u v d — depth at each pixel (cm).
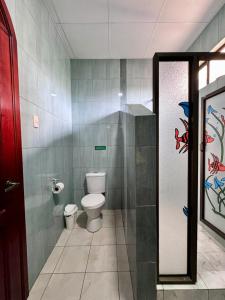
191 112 144
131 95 329
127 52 302
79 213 320
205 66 238
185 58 141
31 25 163
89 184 314
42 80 189
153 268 136
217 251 190
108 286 160
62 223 259
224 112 197
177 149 146
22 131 146
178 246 151
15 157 133
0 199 117
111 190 336
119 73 327
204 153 233
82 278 170
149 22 226
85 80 327
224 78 195
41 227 182
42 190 186
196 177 144
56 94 238
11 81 129
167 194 148
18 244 138
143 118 128
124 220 258
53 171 223
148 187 131
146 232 133
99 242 230
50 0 189
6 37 124
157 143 136
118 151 333
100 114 330
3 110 120
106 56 315
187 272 152
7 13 122
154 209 132
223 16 201
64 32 244
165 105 144
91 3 193
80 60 324
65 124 285
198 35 255
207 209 231
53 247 217
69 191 305
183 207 149
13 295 130
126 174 216
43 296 151
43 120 192
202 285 144
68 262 193
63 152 271
